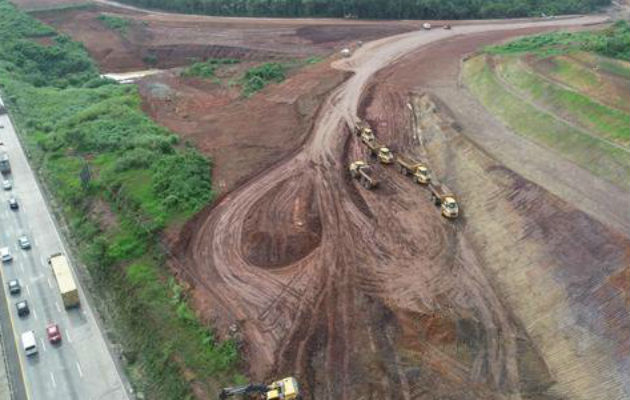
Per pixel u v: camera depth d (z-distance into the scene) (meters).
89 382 39.47
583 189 49.38
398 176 59.78
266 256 48.62
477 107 69.12
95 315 45.22
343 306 42.91
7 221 56.28
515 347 39.22
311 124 70.62
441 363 38.31
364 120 70.94
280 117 73.88
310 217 53.25
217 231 51.72
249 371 38.06
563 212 46.59
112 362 41.03
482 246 48.56
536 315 40.94
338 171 60.84
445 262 47.22
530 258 44.66
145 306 43.62
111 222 53.56
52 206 58.97
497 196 52.09
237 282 45.69
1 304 46.06
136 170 60.38
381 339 40.12
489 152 57.81
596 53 70.50
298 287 45.00
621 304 37.78
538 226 46.69
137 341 41.94
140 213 53.38
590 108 58.53
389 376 37.41
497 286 44.47
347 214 53.62
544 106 62.88
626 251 40.88
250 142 67.69
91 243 51.84
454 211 51.69
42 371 40.25
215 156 64.69
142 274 46.88
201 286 45.25
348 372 37.69
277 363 38.47
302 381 37.16
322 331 40.84
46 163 65.75
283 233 51.03
